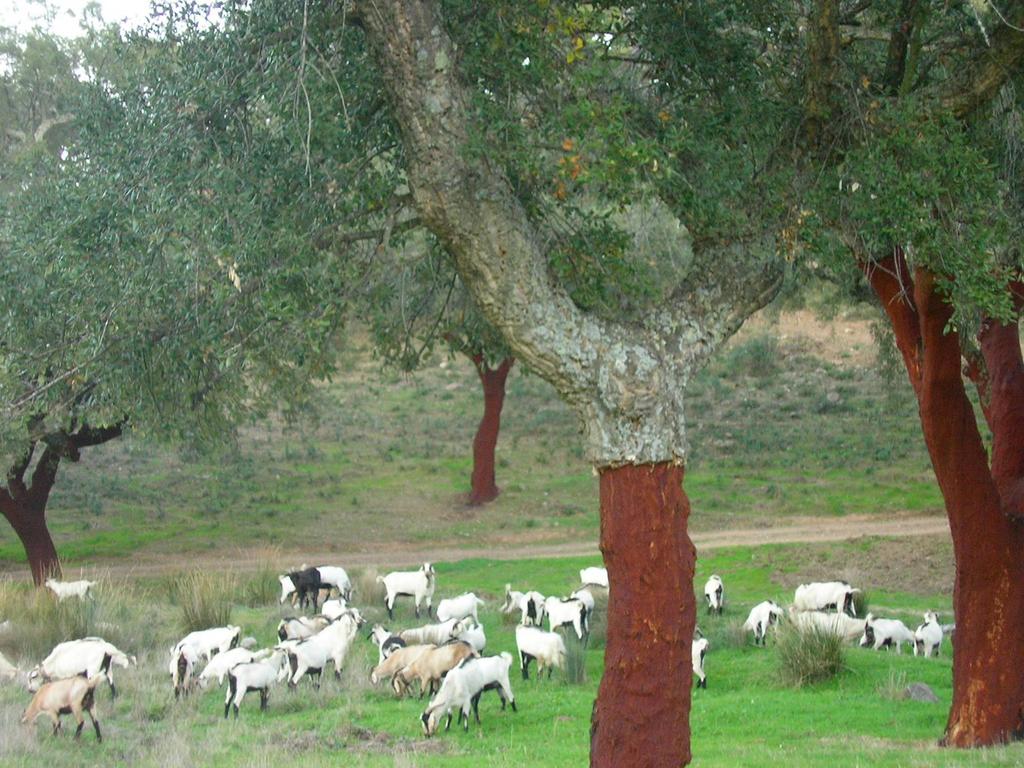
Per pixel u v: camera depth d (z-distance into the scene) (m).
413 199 9.34
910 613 22.34
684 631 9.03
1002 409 13.59
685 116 10.23
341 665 16.23
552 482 40.09
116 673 16.75
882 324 22.03
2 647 18.25
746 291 9.45
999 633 12.47
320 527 35.88
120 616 20.88
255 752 11.88
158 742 12.56
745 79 10.61
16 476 26.83
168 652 18.47
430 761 11.41
